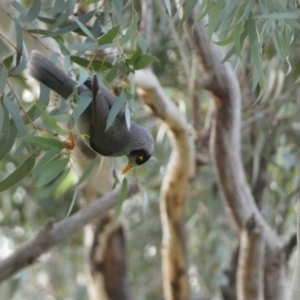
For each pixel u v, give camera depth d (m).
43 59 6.90
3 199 14.79
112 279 11.92
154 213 15.38
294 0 7.05
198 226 14.78
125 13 10.36
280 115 12.30
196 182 13.80
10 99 6.52
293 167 13.09
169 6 6.80
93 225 11.91
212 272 14.55
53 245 10.30
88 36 6.59
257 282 9.66
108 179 11.16
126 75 6.64
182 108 12.34
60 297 16.91
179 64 12.57
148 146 7.60
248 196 10.39
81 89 6.81
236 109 10.07
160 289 16.00
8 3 8.41
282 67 10.96
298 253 6.80
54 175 6.36
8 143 6.80
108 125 6.16
